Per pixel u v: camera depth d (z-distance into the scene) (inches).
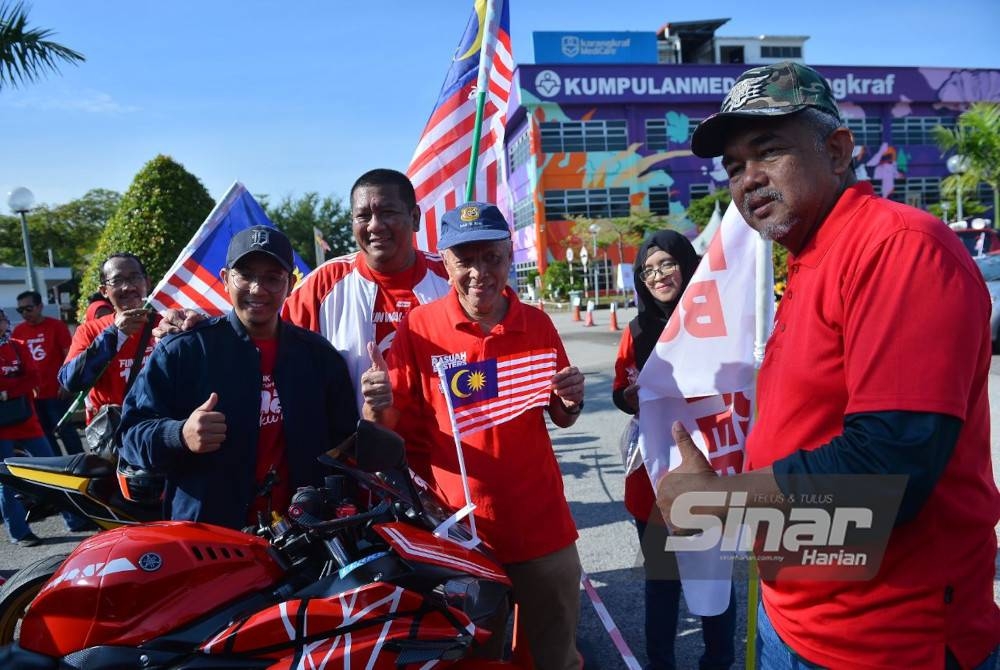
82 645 74.5
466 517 100.7
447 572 80.1
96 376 173.5
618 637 102.7
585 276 1541.6
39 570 122.6
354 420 115.6
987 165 871.1
